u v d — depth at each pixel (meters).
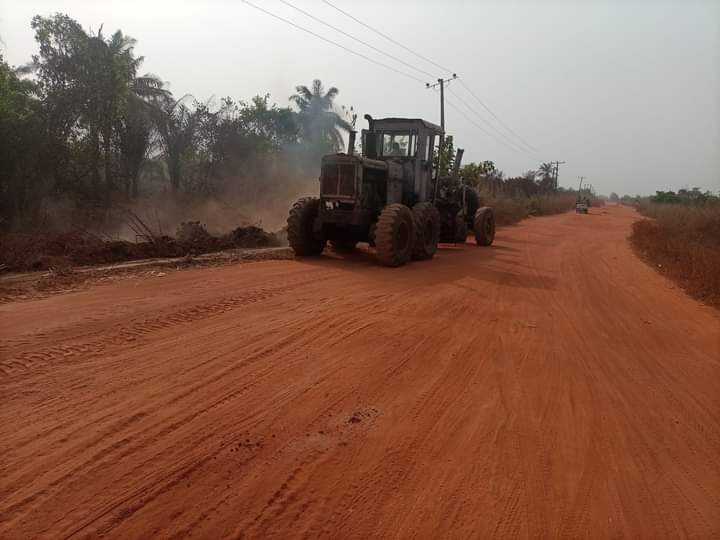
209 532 2.94
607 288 10.98
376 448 3.93
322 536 2.97
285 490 3.36
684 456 4.12
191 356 5.41
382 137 13.98
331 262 11.59
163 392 4.58
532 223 32.25
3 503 3.08
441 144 15.04
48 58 15.99
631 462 3.98
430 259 13.35
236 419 4.21
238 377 4.98
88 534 2.88
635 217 46.34
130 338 5.78
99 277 8.57
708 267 12.17
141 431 3.93
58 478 3.33
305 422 4.24
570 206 64.50
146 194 19.27
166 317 6.55
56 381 4.66
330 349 5.91
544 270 12.80
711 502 3.53
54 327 5.94
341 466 3.66
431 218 13.27
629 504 3.46
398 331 6.74
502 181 50.81
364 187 12.24
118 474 3.41
